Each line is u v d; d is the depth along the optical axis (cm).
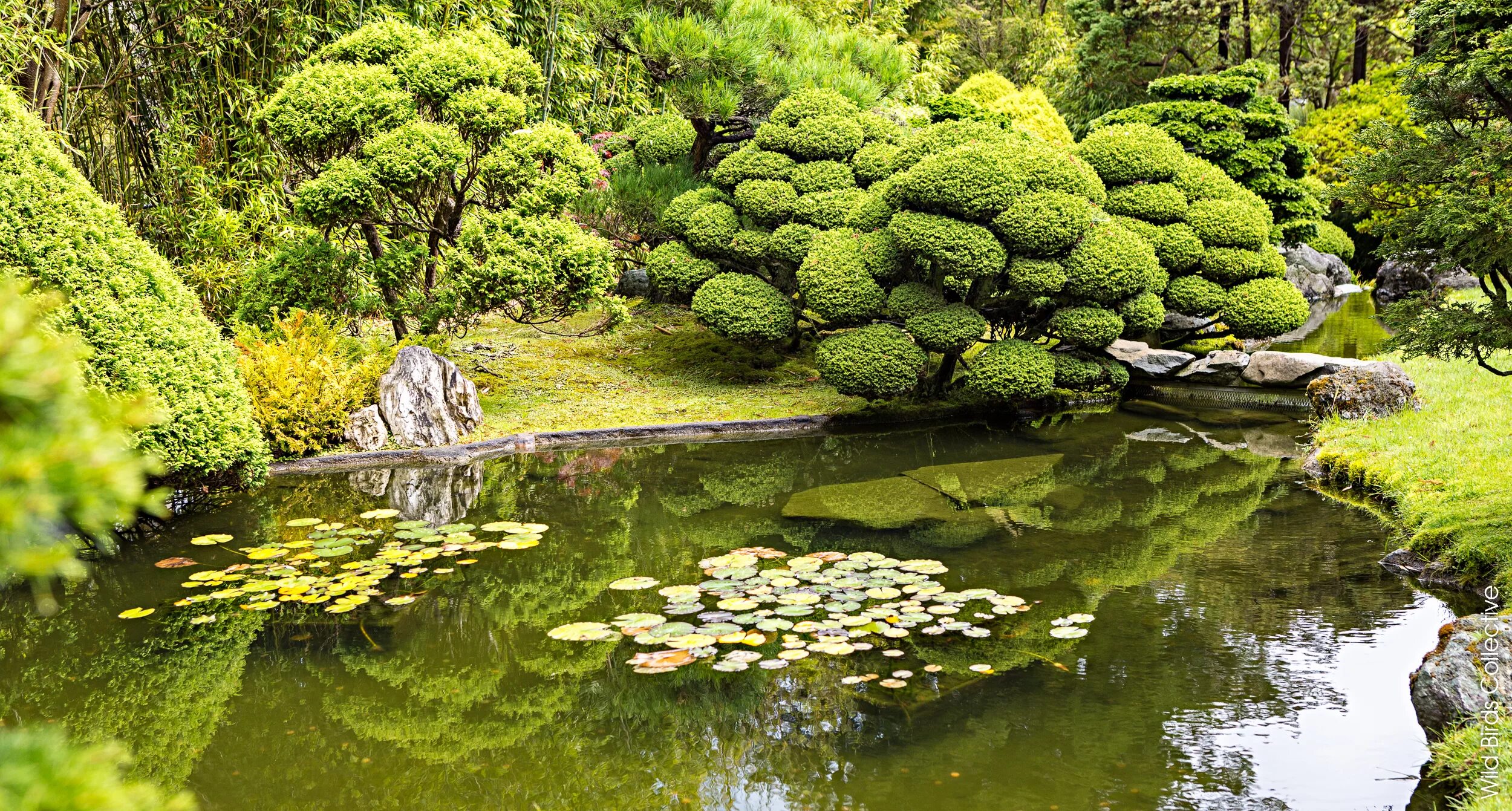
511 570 529
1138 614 462
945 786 324
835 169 971
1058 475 724
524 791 331
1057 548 559
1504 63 400
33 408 83
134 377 533
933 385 959
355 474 719
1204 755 339
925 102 1964
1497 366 887
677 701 392
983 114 1197
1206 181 979
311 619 469
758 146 1002
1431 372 898
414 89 806
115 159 942
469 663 426
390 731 371
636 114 1398
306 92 776
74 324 521
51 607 81
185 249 934
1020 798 316
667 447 815
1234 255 936
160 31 915
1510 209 390
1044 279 811
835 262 859
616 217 1117
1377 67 2452
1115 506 644
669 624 443
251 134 980
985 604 468
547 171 905
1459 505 531
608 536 585
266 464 631
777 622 438
